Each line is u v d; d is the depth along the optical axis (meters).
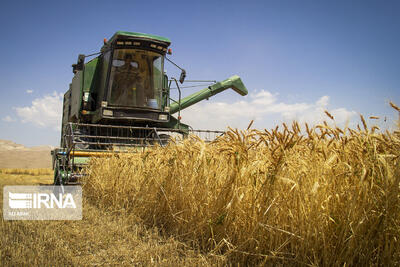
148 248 3.80
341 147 3.01
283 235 3.12
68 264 3.43
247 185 3.44
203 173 4.14
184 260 3.46
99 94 10.24
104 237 4.23
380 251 2.68
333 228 2.89
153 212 5.00
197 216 4.05
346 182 2.94
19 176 15.02
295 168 3.18
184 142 4.90
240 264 3.20
